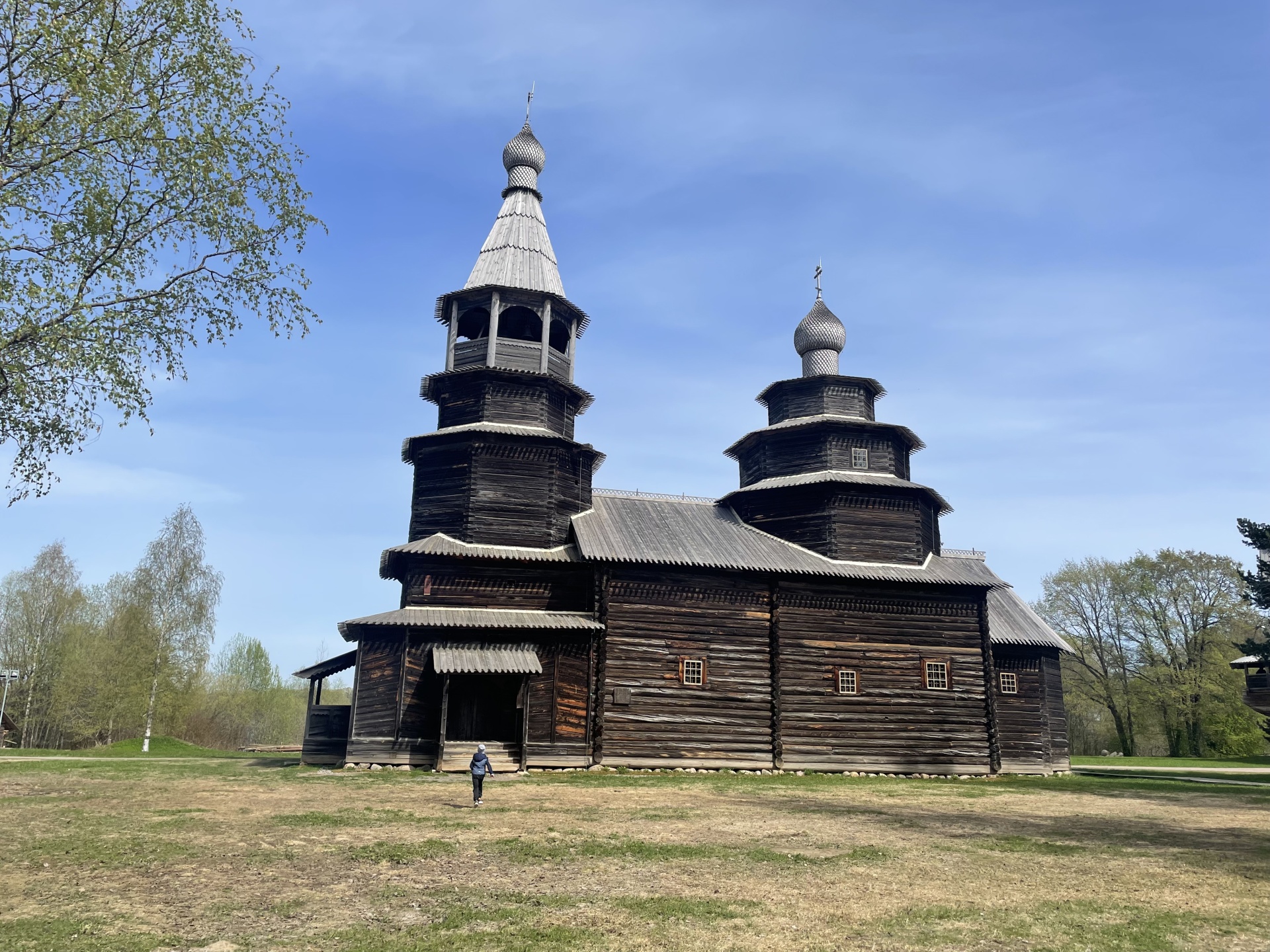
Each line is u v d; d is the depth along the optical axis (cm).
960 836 1773
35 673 6412
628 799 2266
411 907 1105
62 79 1510
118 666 5519
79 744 6438
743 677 3269
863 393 3962
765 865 1412
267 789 2312
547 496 3372
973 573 3647
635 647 3178
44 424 1600
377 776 2678
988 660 3553
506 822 1802
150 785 2395
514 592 3238
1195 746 6856
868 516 3631
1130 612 6962
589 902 1146
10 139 1516
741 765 3180
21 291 1488
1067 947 995
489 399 3456
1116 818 2150
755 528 3756
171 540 5556
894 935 1023
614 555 3192
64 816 1791
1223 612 6569
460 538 3269
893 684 3416
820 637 3388
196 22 1694
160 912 1055
